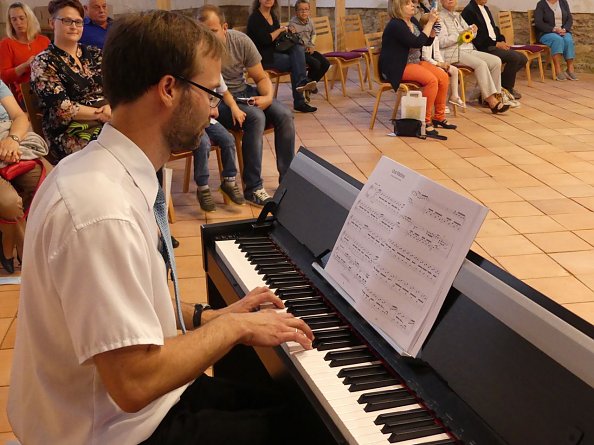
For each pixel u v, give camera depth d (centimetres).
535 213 432
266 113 458
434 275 133
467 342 125
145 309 118
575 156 559
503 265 359
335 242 178
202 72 127
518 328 117
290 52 716
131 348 117
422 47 661
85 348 116
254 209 445
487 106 753
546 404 107
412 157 558
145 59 123
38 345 129
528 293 119
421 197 141
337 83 898
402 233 143
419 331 134
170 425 144
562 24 912
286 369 145
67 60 372
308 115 717
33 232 123
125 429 134
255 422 148
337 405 127
